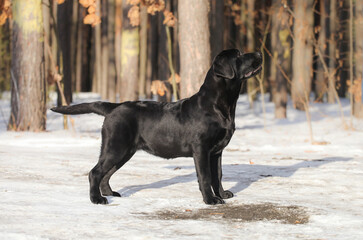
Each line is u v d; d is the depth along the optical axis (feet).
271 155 42.09
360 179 29.12
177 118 23.15
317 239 16.89
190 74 53.78
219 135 22.68
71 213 20.45
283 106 86.02
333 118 83.20
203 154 22.71
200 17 53.72
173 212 21.07
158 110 23.57
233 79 22.48
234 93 22.75
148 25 133.69
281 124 76.59
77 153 40.78
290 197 24.32
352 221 19.29
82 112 23.68
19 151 40.68
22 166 32.76
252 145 49.93
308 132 64.39
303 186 27.20
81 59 149.69
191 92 53.78
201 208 21.79
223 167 34.35
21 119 58.13
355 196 24.56
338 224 18.97
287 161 37.68
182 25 54.08
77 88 149.59
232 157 40.40
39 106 58.49
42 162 34.65
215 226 18.62
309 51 91.76
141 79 135.95
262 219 19.93
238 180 29.19
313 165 35.40
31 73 57.88
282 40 87.45
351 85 69.77
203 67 53.88
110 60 112.88
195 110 22.85
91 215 20.21
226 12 111.45
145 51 129.18
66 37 76.89
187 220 19.54
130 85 77.36
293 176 30.37
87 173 30.96
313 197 24.32
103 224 18.75
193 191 25.71
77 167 33.12
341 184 27.63
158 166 34.50
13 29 58.13
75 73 135.95
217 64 22.24
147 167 33.91
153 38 112.57
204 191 22.71
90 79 161.17
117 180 28.86
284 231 18.02
